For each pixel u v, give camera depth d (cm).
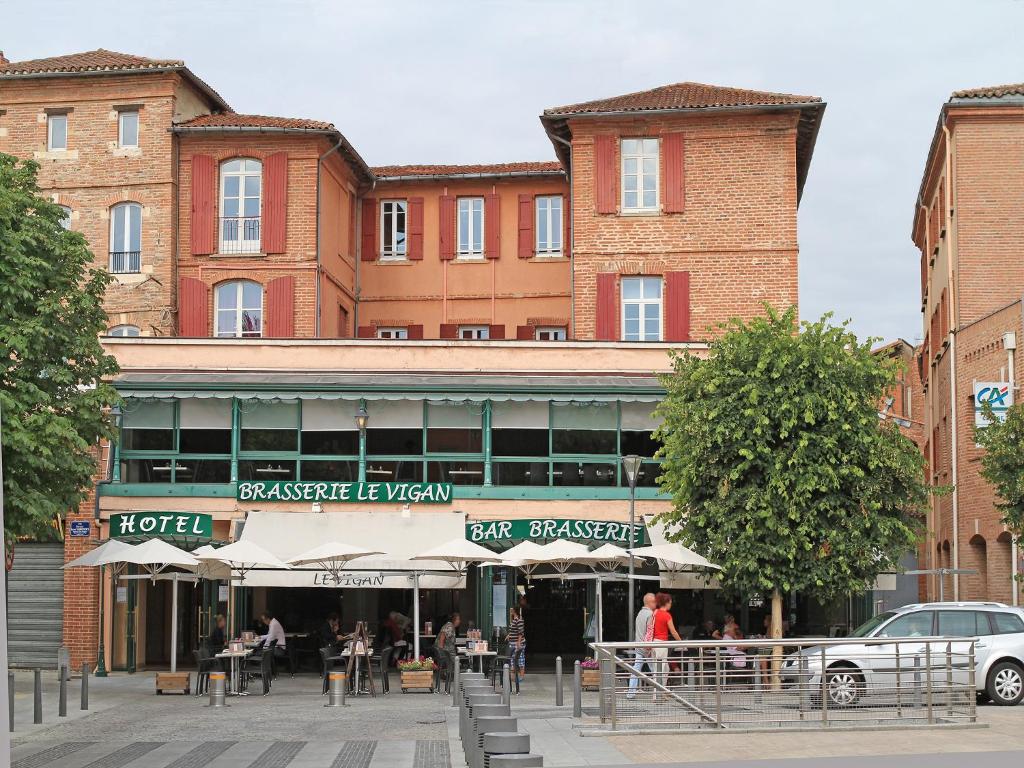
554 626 3409
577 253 3619
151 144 3703
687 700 1800
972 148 3484
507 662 2584
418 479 3381
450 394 3222
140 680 2969
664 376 2759
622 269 3606
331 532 3014
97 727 2031
